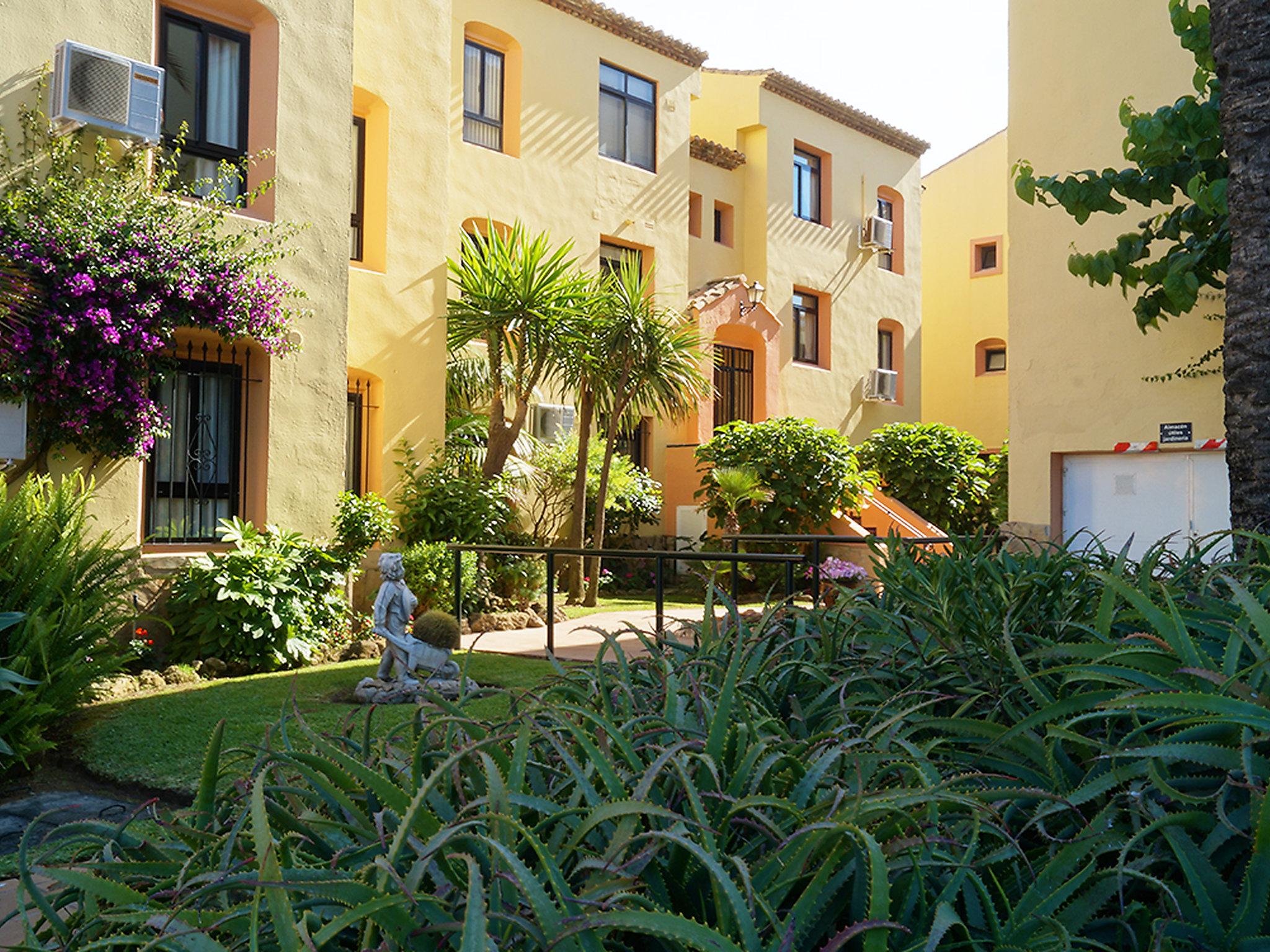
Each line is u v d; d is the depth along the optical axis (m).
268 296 8.34
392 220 10.72
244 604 7.77
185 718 5.82
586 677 2.08
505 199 13.93
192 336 8.60
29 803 4.53
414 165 10.97
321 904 1.20
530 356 11.55
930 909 1.27
